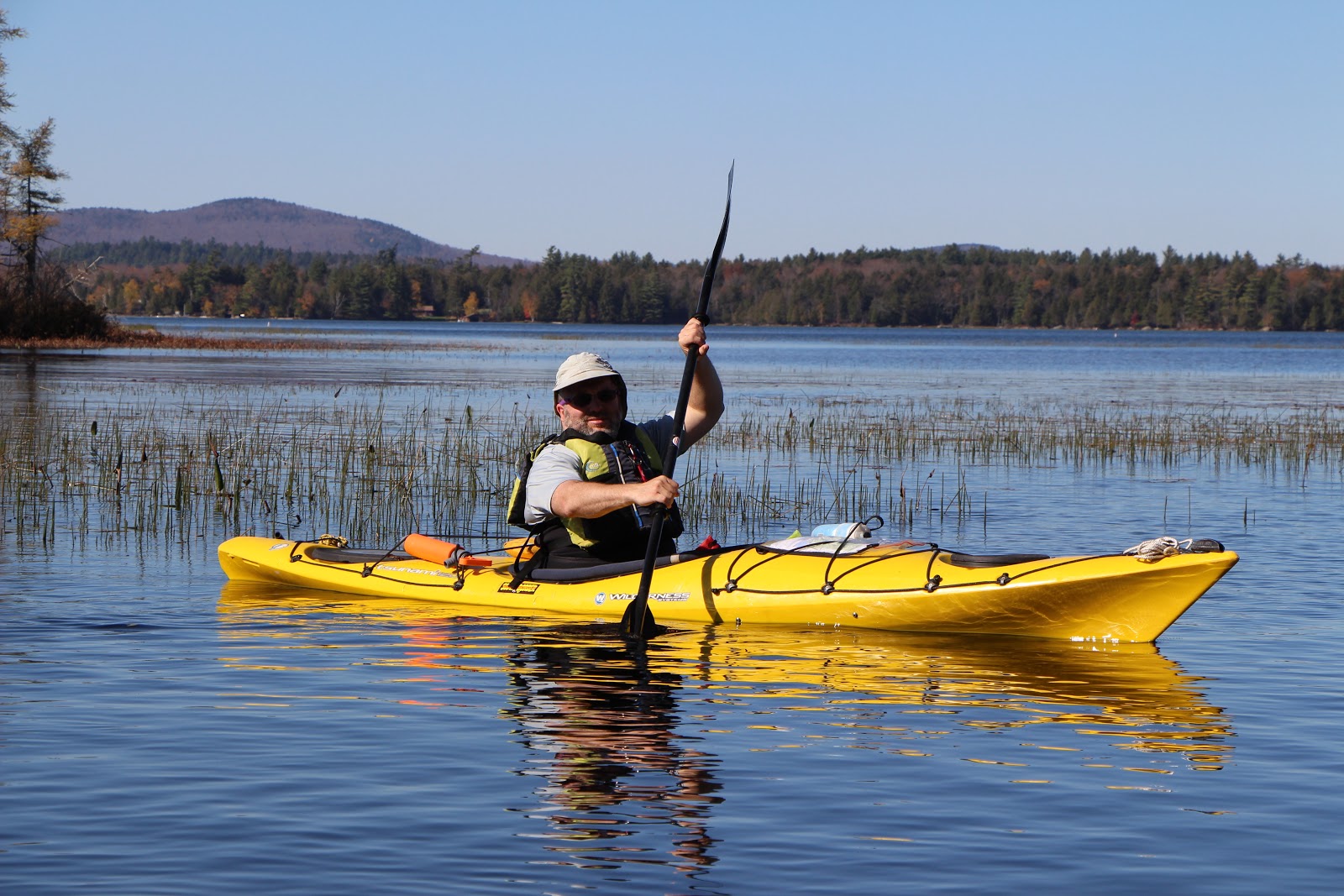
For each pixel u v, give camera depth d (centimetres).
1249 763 450
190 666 585
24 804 400
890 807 404
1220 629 678
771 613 688
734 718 506
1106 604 631
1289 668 593
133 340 5356
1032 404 2602
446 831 382
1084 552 939
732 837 379
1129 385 3478
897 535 1023
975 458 1617
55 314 5034
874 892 342
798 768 442
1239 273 17450
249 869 352
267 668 584
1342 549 944
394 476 1334
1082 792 420
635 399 2661
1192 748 468
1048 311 18725
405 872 352
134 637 645
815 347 8319
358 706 518
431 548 777
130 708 511
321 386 2861
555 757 452
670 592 701
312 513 1112
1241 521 1096
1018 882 349
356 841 373
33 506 1102
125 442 1548
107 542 948
